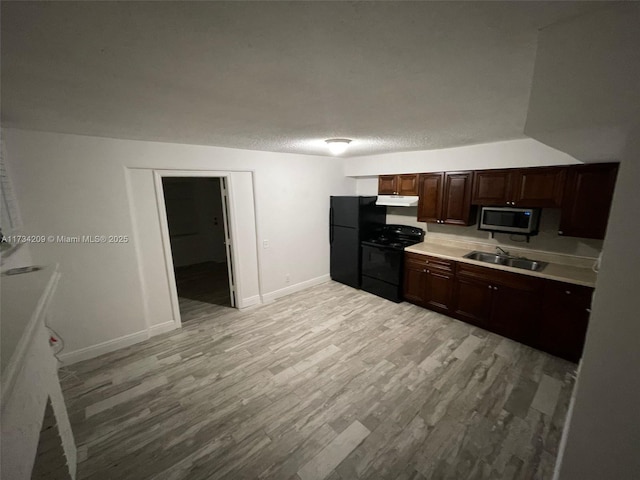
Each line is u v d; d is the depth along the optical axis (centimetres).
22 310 89
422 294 391
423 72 118
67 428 167
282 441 190
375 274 439
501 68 114
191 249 654
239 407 220
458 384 244
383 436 194
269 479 166
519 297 300
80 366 270
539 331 289
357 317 370
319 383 246
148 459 178
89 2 67
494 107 169
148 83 127
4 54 95
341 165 493
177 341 315
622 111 81
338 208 474
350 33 87
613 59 78
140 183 295
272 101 156
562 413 211
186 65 108
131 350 297
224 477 167
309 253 474
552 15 78
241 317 373
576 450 83
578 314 262
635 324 69
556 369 261
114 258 286
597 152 181
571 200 269
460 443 188
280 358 283
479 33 87
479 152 328
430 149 371
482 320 334
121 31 83
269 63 108
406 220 463
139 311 309
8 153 222
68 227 257
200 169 331
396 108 172
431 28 84
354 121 205
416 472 169
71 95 141
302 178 439
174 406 221
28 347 72
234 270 388
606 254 71
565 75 88
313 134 257
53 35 84
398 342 310
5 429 75
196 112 177
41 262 247
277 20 79
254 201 390
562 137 124
